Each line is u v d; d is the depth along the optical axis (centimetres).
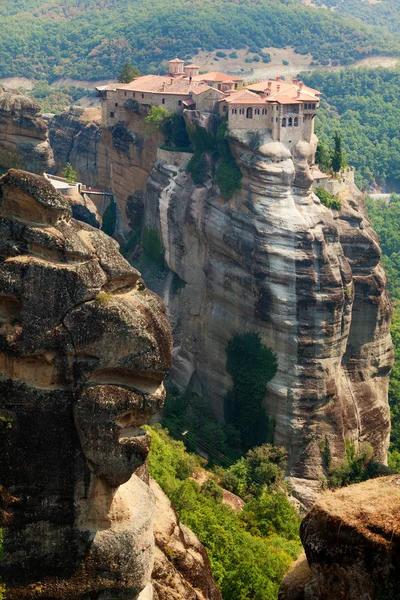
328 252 15538
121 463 5028
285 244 15362
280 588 4500
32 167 15512
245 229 15712
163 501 6391
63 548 5044
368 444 15950
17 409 4994
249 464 14338
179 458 11750
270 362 15575
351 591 4075
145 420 5119
